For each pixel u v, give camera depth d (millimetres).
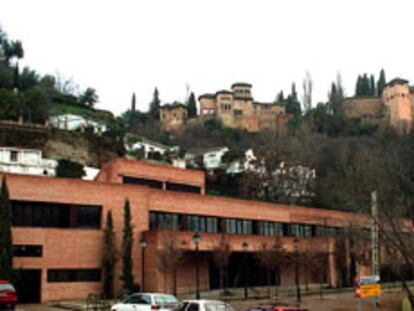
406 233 19141
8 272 35000
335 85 161375
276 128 141125
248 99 144250
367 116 146875
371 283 19812
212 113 143500
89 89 116750
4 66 103500
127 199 43438
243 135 132000
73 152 76125
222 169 100062
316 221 63500
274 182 84312
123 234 43250
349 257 56844
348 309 33469
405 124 121562
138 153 87188
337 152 97750
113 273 41781
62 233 40500
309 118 140750
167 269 41531
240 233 54969
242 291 47031
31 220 39562
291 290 50062
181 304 21125
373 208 20625
